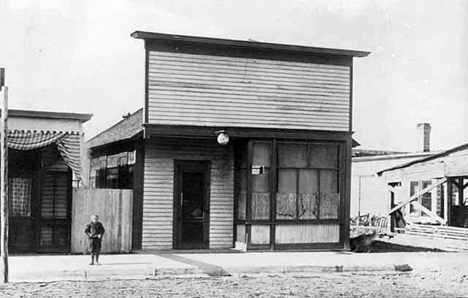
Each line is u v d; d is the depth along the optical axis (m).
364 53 21.52
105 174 24.75
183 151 20.94
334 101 21.55
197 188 21.17
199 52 20.20
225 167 21.41
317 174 21.28
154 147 20.62
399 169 31.45
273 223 20.69
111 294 13.41
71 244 19.17
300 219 20.98
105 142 23.42
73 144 18.23
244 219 20.89
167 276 16.12
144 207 20.41
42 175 18.75
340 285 15.36
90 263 16.84
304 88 21.23
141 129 19.92
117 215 20.03
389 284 15.70
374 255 20.44
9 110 17.55
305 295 13.80
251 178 20.55
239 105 20.53
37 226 18.72
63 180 19.05
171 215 20.69
